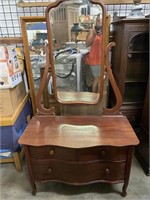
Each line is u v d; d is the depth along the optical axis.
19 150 1.42
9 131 1.29
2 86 1.21
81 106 1.29
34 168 1.14
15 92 1.37
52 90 1.38
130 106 1.68
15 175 1.42
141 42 1.59
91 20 1.10
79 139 1.04
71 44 1.17
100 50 1.15
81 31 1.13
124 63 1.48
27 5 1.58
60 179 1.17
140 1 1.44
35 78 1.62
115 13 1.59
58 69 1.21
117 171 1.12
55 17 1.08
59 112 1.44
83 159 1.06
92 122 1.21
